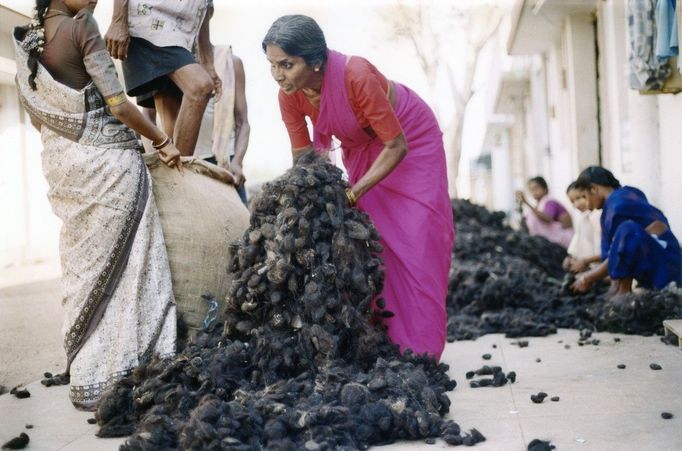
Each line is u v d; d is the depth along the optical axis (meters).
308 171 3.97
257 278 3.81
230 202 4.66
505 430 3.34
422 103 4.50
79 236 4.13
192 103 4.71
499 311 6.61
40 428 3.74
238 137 5.93
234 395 3.50
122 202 4.14
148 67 4.72
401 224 4.30
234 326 3.93
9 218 9.90
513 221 21.14
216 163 5.74
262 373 3.70
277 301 3.79
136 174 4.23
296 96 4.38
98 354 4.06
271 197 3.98
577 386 4.05
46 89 4.11
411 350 4.08
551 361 4.74
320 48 4.02
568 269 8.04
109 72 4.10
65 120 4.12
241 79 5.99
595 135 10.77
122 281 4.13
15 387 4.61
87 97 4.13
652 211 6.34
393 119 4.12
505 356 4.98
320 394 3.40
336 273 3.83
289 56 3.98
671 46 5.95
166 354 4.11
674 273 6.17
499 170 29.44
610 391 3.90
